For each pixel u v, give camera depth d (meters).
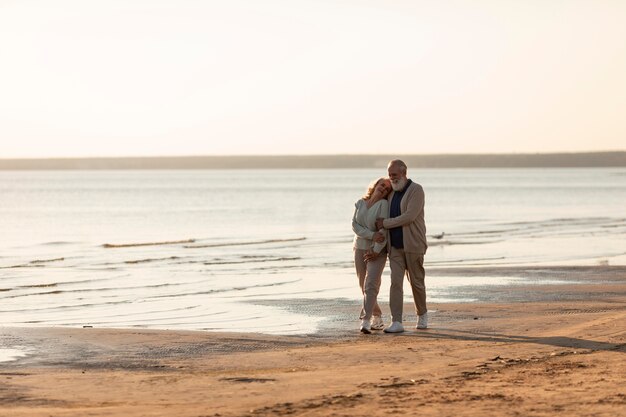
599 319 14.87
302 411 7.86
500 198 129.38
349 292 22.17
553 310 16.69
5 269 31.94
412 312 16.64
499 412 7.70
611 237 49.00
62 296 22.78
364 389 8.96
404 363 10.84
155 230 59.91
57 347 12.53
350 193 160.38
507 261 33.78
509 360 10.75
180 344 12.82
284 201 120.50
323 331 14.41
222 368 10.77
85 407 8.34
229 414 7.80
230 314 17.56
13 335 13.67
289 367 10.77
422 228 13.87
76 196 145.62
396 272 13.91
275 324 15.73
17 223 69.38
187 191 176.38
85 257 37.62
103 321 17.42
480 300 19.16
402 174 13.79
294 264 32.81
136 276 28.42
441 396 8.47
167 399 8.68
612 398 8.25
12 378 9.97
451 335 13.45
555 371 9.88
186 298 21.52
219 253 39.16
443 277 25.25
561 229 57.81
